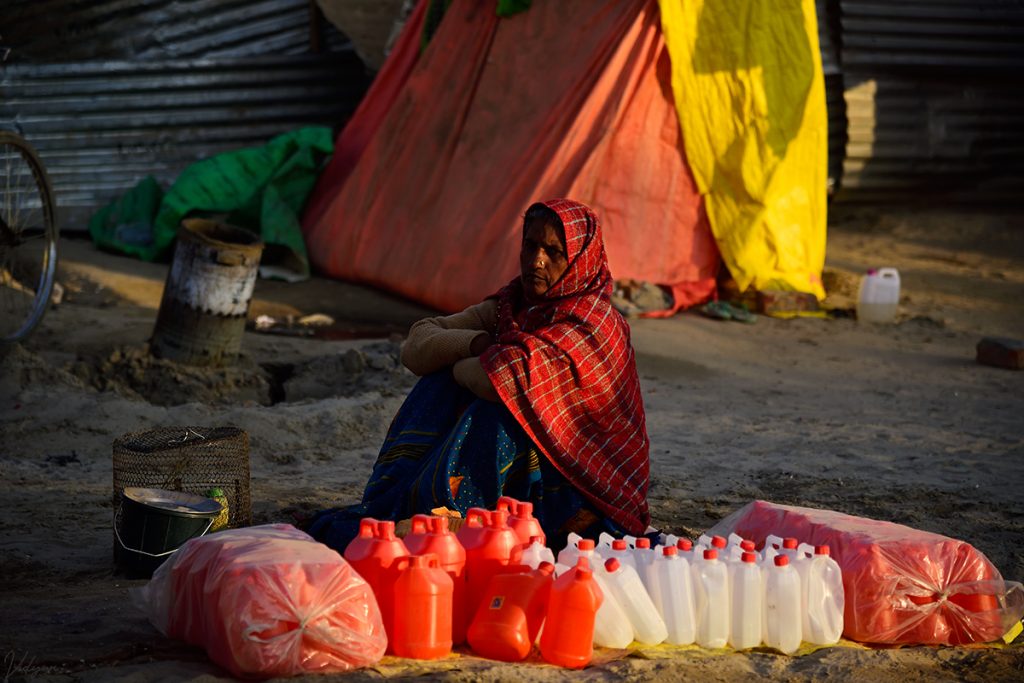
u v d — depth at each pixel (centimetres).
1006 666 413
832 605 425
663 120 1325
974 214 1833
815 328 1319
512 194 1314
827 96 1759
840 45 1738
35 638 415
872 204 1870
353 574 383
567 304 488
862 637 434
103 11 1681
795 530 470
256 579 371
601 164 1305
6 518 590
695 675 385
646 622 409
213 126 1741
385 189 1459
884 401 1020
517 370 468
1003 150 1823
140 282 1400
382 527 404
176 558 411
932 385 1098
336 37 1772
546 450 474
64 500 629
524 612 398
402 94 1466
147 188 1647
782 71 1338
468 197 1356
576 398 481
